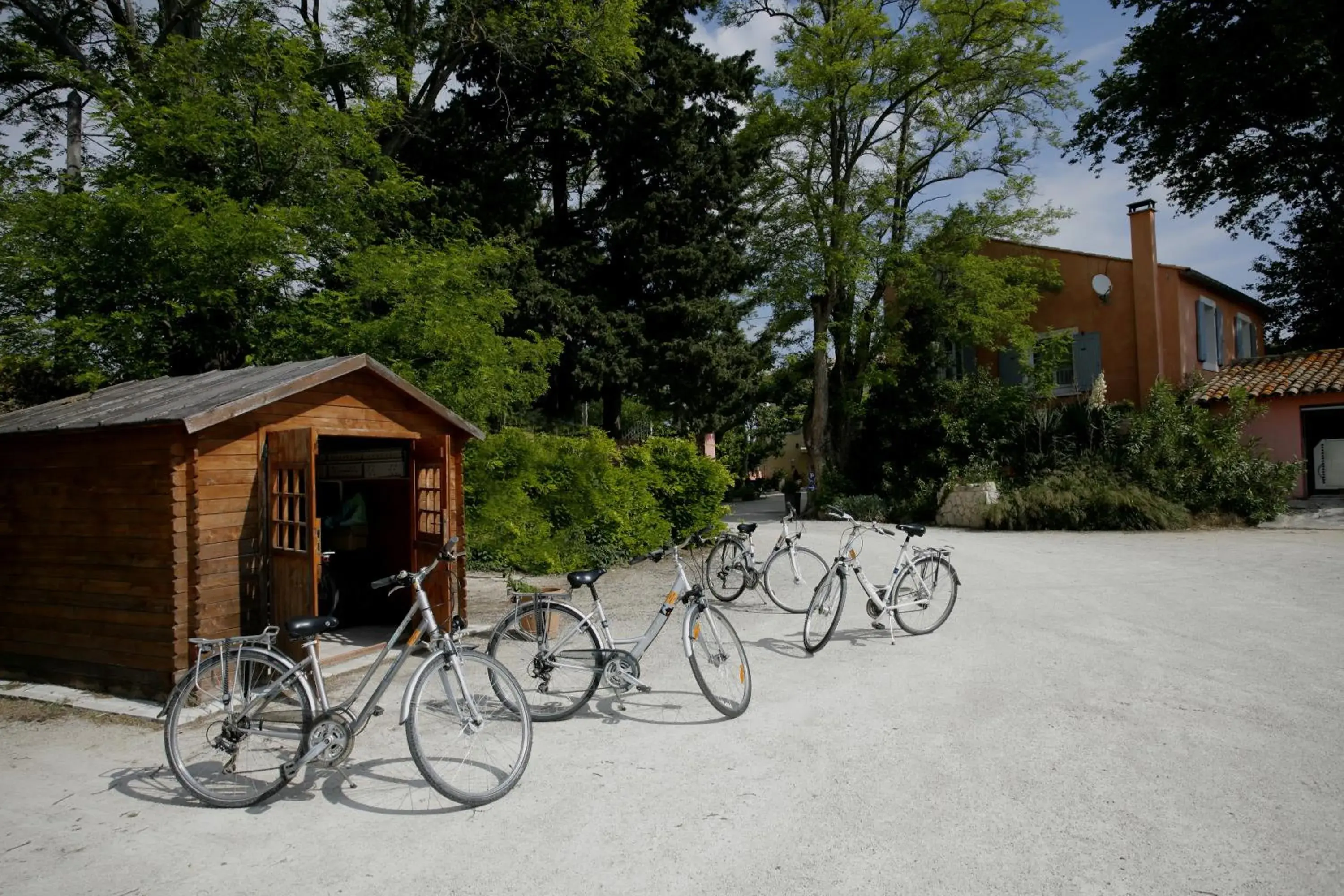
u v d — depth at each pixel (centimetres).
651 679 630
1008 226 2345
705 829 376
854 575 744
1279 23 1756
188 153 1117
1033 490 1709
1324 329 2850
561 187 2088
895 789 413
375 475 854
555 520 1230
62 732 532
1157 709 522
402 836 377
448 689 434
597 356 1925
